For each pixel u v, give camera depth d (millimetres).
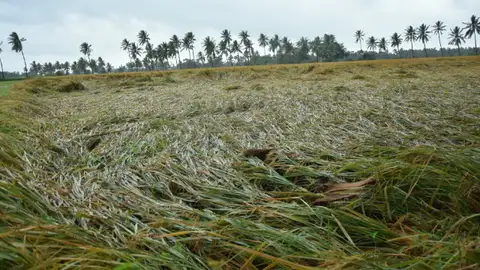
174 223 1728
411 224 1813
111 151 3301
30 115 5824
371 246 1646
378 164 2467
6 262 1139
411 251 1511
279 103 6090
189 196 2215
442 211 1891
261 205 2006
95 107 7043
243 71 17906
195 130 4105
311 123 4207
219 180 2434
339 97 6590
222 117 4973
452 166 2322
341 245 1563
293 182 2488
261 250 1488
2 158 2545
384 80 10789
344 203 2002
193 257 1467
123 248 1407
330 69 16062
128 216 1796
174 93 9461
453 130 3465
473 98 5641
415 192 2055
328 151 2982
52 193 2066
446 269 1296
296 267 1306
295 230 1729
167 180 2445
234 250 1503
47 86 12594
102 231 1646
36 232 1345
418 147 2768
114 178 2490
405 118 4133
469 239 1525
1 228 1343
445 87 7574
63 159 3090
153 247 1496
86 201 2031
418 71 14766
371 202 1972
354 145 3127
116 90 12055
